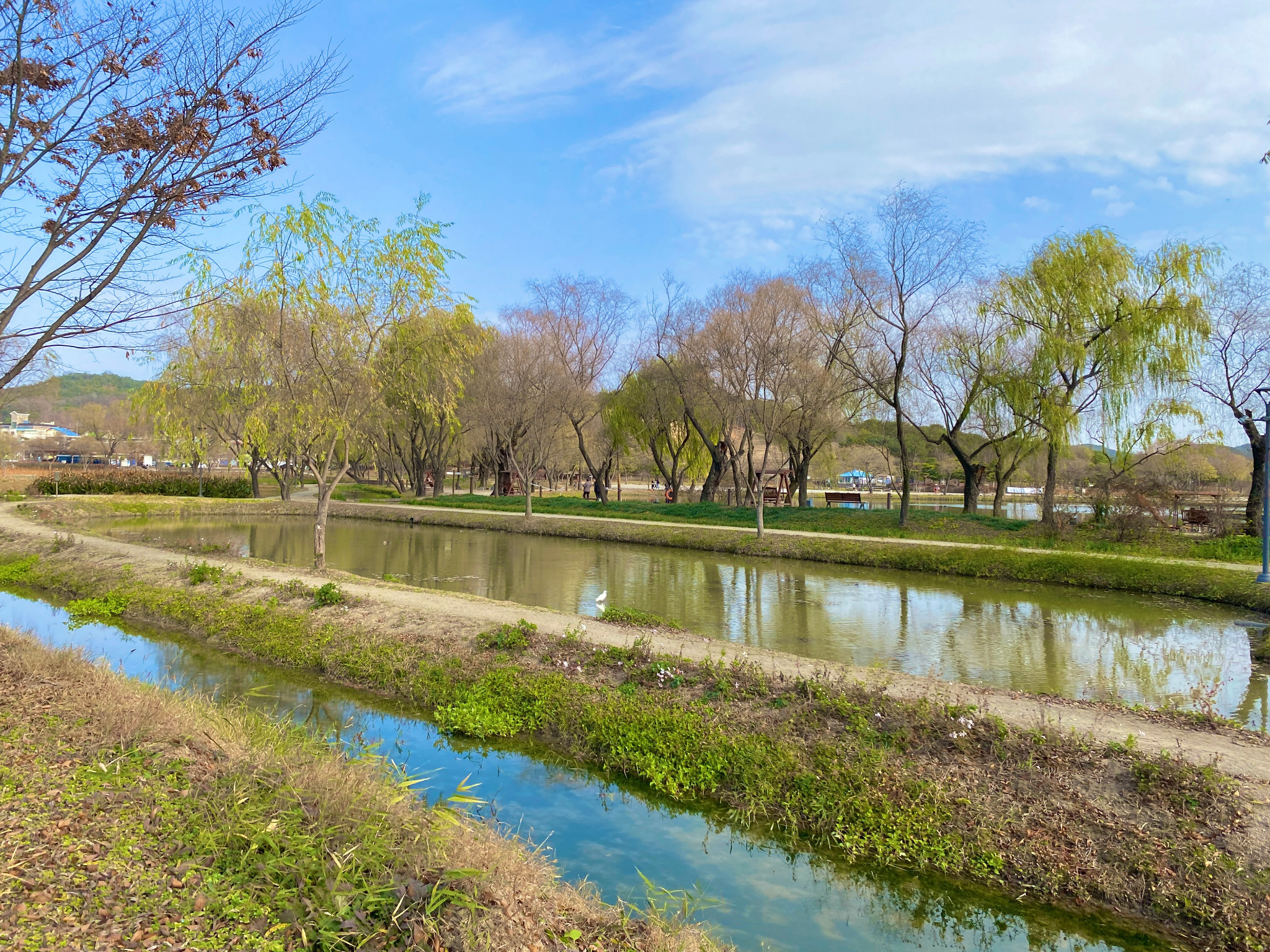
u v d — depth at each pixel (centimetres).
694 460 4812
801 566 2495
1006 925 587
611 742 872
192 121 752
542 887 535
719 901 602
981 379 3061
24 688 789
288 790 557
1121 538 2542
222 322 1861
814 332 3212
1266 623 1631
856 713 817
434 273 1842
